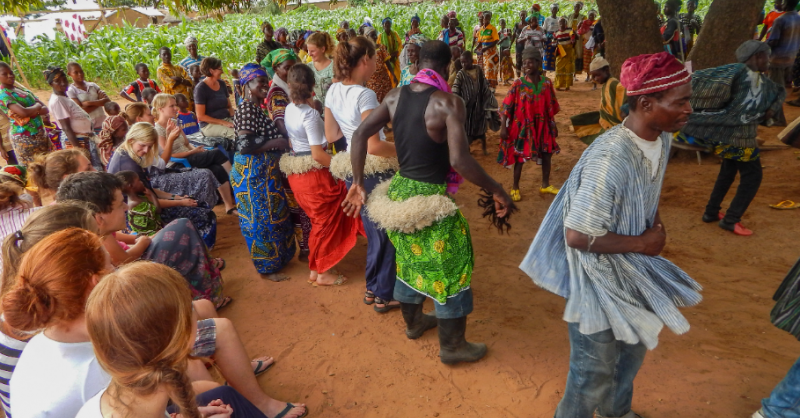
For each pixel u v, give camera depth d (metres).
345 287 4.20
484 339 3.38
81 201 2.69
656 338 1.92
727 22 6.23
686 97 1.74
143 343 1.32
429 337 3.48
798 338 2.17
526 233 5.06
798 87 9.91
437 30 20.50
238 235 5.40
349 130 3.46
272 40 8.18
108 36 17.42
